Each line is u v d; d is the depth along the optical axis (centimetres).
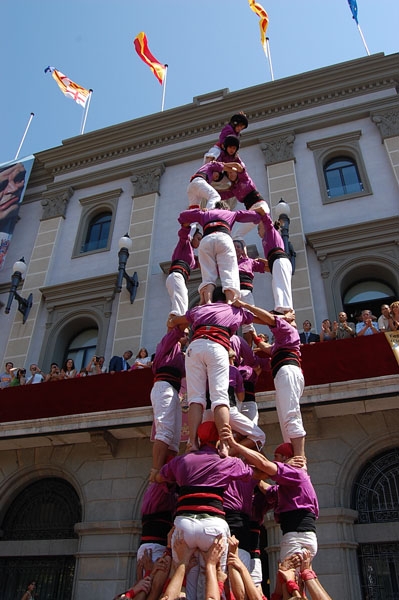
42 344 1271
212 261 418
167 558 320
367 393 726
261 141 1415
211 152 550
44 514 958
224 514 310
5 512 969
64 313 1302
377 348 749
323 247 1162
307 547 320
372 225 1150
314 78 1441
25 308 1333
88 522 871
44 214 1545
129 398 848
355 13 1498
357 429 827
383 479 812
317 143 1363
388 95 1378
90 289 1305
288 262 463
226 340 356
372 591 728
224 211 452
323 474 805
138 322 1195
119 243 1216
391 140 1283
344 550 736
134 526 848
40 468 973
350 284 1165
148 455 910
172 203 1415
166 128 1560
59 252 1450
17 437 918
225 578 288
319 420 845
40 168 1683
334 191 1289
